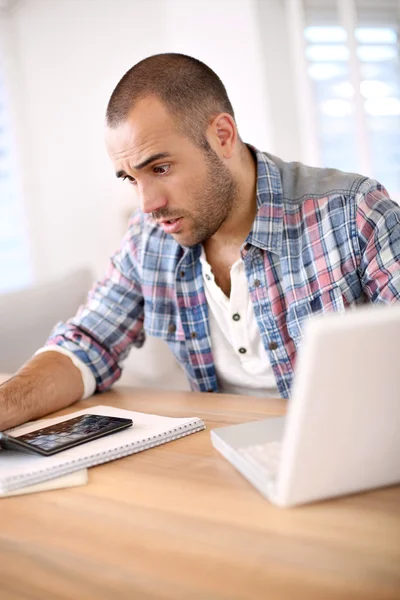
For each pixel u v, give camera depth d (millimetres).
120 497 894
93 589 687
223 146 1367
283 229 1444
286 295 1447
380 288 1328
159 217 1334
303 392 723
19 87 3943
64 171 4016
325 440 758
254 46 3320
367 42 3420
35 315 1921
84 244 4035
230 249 1504
